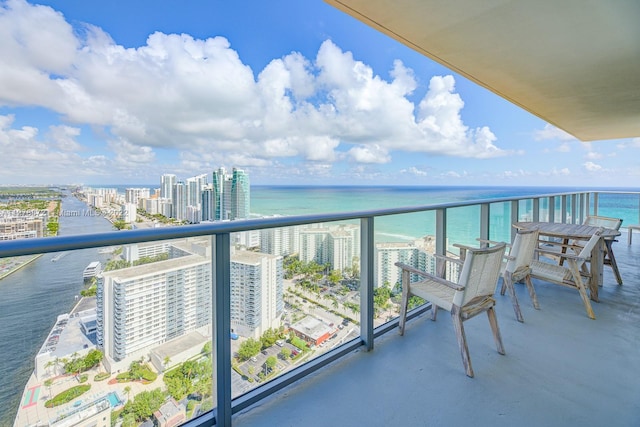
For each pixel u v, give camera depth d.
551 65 3.24
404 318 2.44
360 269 2.23
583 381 1.88
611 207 7.22
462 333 1.97
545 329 2.56
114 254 1.25
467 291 1.97
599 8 2.26
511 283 2.77
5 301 1.01
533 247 2.92
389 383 1.85
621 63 3.15
